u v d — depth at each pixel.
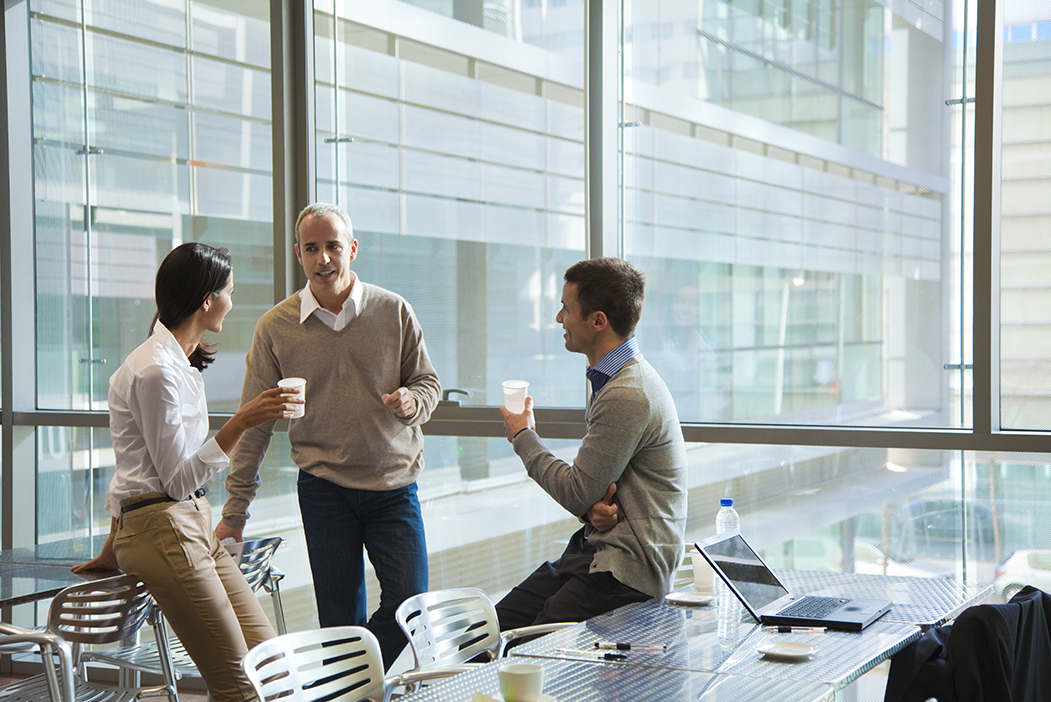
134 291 4.14
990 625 1.97
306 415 3.01
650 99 3.49
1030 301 3.02
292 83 3.86
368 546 3.03
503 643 2.27
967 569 3.11
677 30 3.45
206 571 2.42
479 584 3.71
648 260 3.51
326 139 3.87
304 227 2.96
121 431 2.43
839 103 3.25
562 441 3.56
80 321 4.22
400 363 3.07
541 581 2.67
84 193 4.19
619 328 2.57
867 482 3.23
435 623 2.35
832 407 3.28
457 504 3.74
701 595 2.41
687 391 3.47
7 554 3.18
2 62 4.18
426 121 3.75
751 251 3.38
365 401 2.98
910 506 3.18
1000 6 3.02
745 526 3.37
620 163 3.54
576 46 3.54
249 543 2.84
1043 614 2.22
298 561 3.89
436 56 3.73
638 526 2.44
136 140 4.10
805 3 3.27
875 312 3.22
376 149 3.81
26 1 4.23
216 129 3.96
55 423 4.16
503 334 3.67
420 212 3.77
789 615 2.15
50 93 4.23
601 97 3.51
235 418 2.44
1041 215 3.00
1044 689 2.20
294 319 3.02
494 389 3.68
